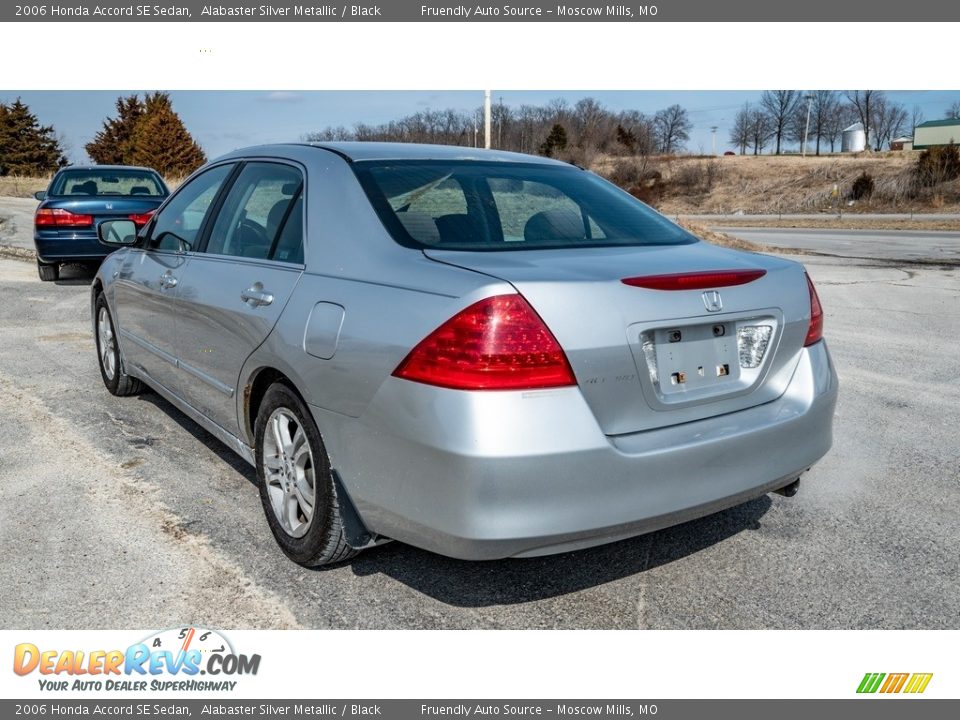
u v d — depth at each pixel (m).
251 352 3.16
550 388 2.38
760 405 2.91
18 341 7.09
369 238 2.86
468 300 2.39
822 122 109.31
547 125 91.75
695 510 2.66
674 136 110.81
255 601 2.88
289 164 3.48
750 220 47.06
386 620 2.79
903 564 3.18
